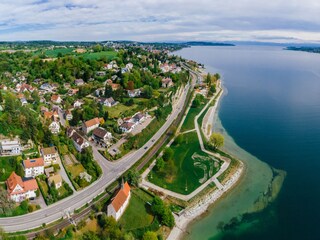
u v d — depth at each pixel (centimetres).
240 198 12562
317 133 19375
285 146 17525
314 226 10900
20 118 14462
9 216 10244
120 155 14938
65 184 11938
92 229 9975
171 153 14588
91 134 16738
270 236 10425
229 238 10344
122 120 18325
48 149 13300
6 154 12681
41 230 9675
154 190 12612
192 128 19775
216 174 14088
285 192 12988
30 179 11506
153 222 10538
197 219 11269
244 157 16138
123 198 10875
